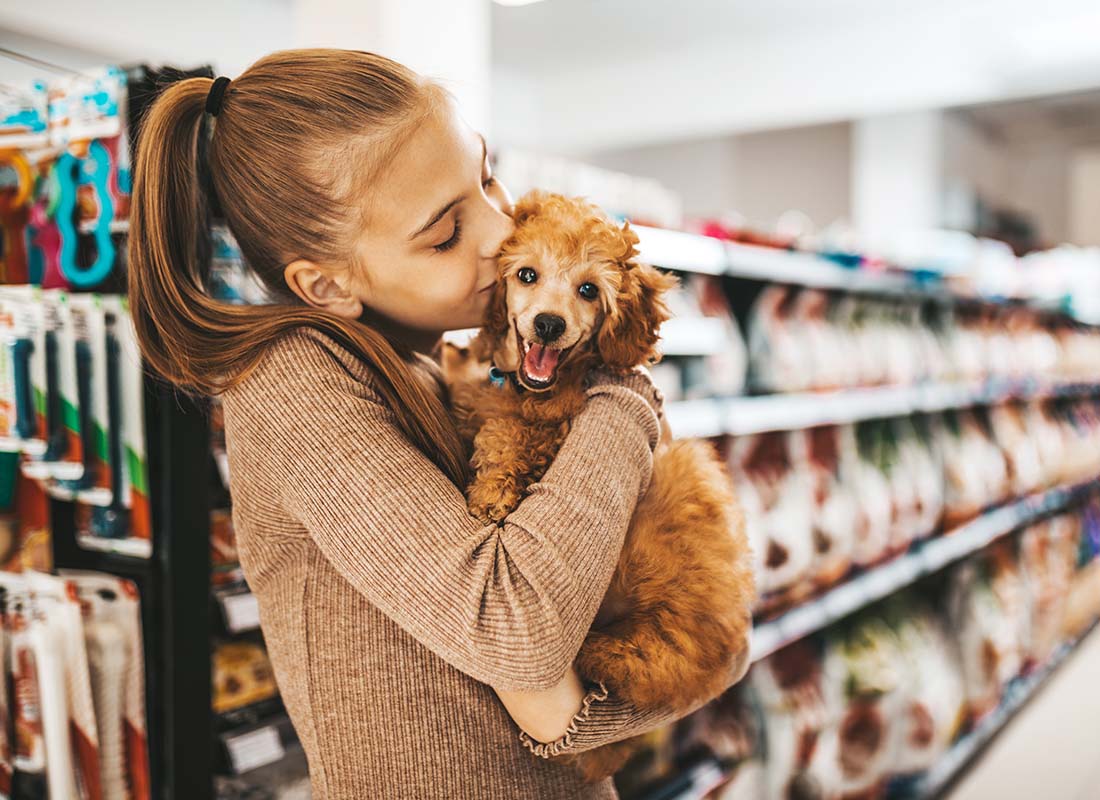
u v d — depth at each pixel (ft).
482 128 8.25
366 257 3.15
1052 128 24.23
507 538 2.79
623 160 25.55
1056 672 14.42
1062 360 15.61
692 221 8.13
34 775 4.61
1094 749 11.40
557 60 21.76
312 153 3.05
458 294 3.19
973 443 12.16
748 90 20.63
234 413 3.14
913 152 20.99
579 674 3.14
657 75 21.76
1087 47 17.49
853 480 9.49
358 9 7.38
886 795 9.67
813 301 9.20
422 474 2.91
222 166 3.26
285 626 3.32
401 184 3.06
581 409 3.15
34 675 4.54
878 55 19.21
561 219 3.13
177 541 4.46
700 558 3.21
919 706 9.64
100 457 4.50
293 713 3.42
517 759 3.24
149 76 4.32
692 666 3.10
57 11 13.10
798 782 8.45
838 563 8.92
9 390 4.58
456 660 2.80
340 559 2.89
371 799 3.17
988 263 13.48
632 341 3.18
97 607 4.54
